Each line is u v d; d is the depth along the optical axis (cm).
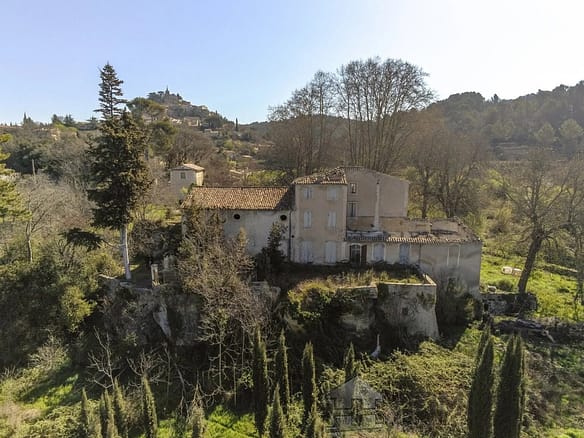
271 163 5656
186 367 2325
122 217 2673
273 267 2823
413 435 1761
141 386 1992
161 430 1945
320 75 4900
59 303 2612
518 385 1370
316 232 2964
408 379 2023
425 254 2917
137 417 1953
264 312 2372
